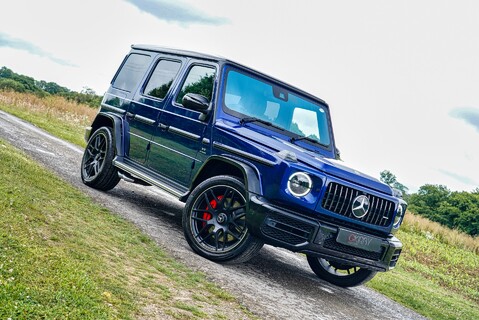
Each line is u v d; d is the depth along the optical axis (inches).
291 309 173.5
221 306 151.5
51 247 145.6
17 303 104.8
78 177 308.3
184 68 256.7
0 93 943.0
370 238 201.0
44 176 248.7
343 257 196.2
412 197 3595.0
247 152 204.7
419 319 239.0
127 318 117.7
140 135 264.7
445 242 1039.6
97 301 120.3
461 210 3240.7
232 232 201.8
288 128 243.3
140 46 307.0
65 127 755.4
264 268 228.5
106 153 280.1
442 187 3538.4
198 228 211.9
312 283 232.5
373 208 201.8
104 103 304.8
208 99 229.1
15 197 180.2
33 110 868.0
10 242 135.5
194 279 169.2
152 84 273.6
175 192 226.7
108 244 173.6
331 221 195.6
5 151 272.8
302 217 189.5
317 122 256.8
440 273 539.2
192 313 136.7
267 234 187.9
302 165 193.8
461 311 307.7
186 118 235.9
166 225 247.9
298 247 188.1
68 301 113.5
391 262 213.2
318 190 191.3
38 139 442.0
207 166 220.2
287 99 249.0
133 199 298.0
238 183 199.6
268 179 193.9
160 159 246.8
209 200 210.8
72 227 175.8
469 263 713.6
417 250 705.6
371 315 209.3
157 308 131.3
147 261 171.2
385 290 289.7
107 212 227.0
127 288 137.3
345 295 233.3
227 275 188.9
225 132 216.1
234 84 233.9
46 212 180.9
